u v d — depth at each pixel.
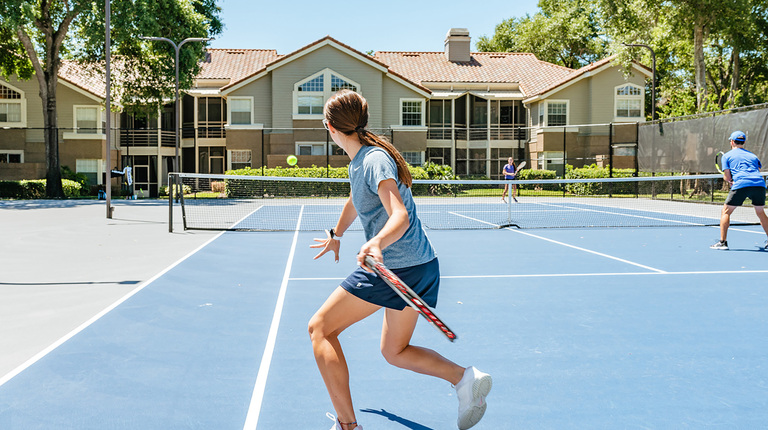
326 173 29.84
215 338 4.64
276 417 3.17
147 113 33.12
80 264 8.32
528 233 12.91
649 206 21.30
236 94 34.97
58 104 35.19
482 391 2.82
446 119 40.16
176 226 14.43
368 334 4.77
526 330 4.88
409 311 2.82
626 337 4.67
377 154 2.68
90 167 35.59
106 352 4.29
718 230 13.23
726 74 42.28
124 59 31.53
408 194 2.81
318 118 34.50
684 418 3.15
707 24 29.48
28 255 9.20
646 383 3.67
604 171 29.39
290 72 34.66
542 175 33.81
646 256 9.14
